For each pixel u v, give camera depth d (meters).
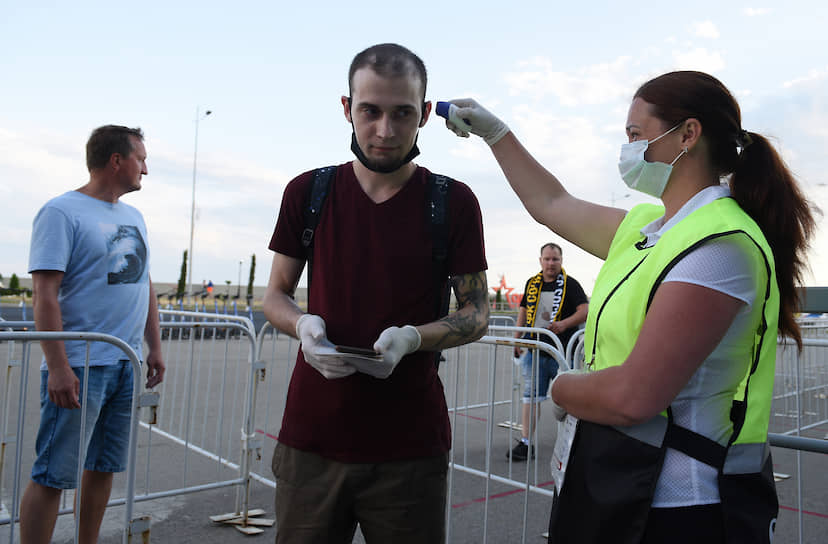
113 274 2.74
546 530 3.52
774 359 1.16
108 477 2.83
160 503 3.77
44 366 2.59
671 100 1.21
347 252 1.60
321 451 1.60
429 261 1.59
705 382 1.10
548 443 5.65
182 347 12.23
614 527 1.12
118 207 2.89
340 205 1.63
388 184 1.61
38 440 2.59
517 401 6.97
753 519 1.08
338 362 1.37
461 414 7.03
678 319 1.04
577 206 1.64
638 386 1.05
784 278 1.20
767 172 1.20
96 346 2.68
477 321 1.59
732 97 1.22
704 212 1.15
